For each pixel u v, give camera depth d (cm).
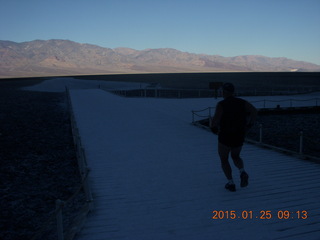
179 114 1850
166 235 393
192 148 941
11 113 2183
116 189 584
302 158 793
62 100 3319
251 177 636
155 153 880
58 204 378
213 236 385
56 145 1197
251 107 498
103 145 996
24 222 550
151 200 522
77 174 840
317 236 378
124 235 398
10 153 1072
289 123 1848
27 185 754
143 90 5400
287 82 8894
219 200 511
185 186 590
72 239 388
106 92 3934
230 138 501
